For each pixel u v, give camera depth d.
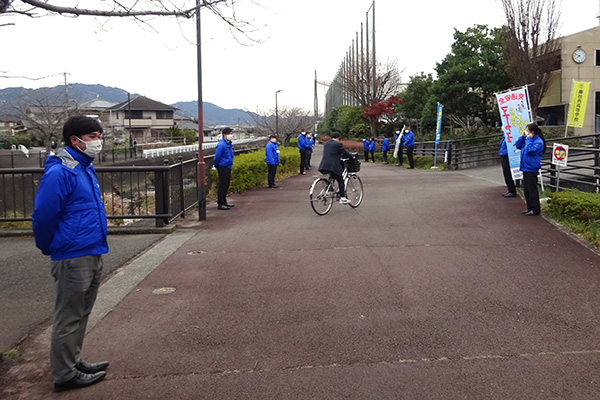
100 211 3.45
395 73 42.78
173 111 72.69
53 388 3.42
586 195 8.23
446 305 4.72
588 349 3.74
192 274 5.95
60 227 3.25
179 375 3.54
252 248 7.14
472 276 5.55
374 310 4.64
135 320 4.57
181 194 9.75
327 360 3.69
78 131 3.32
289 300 4.97
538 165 8.72
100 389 3.39
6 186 9.52
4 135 50.00
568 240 6.99
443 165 21.06
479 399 3.12
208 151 30.56
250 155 16.02
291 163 20.59
